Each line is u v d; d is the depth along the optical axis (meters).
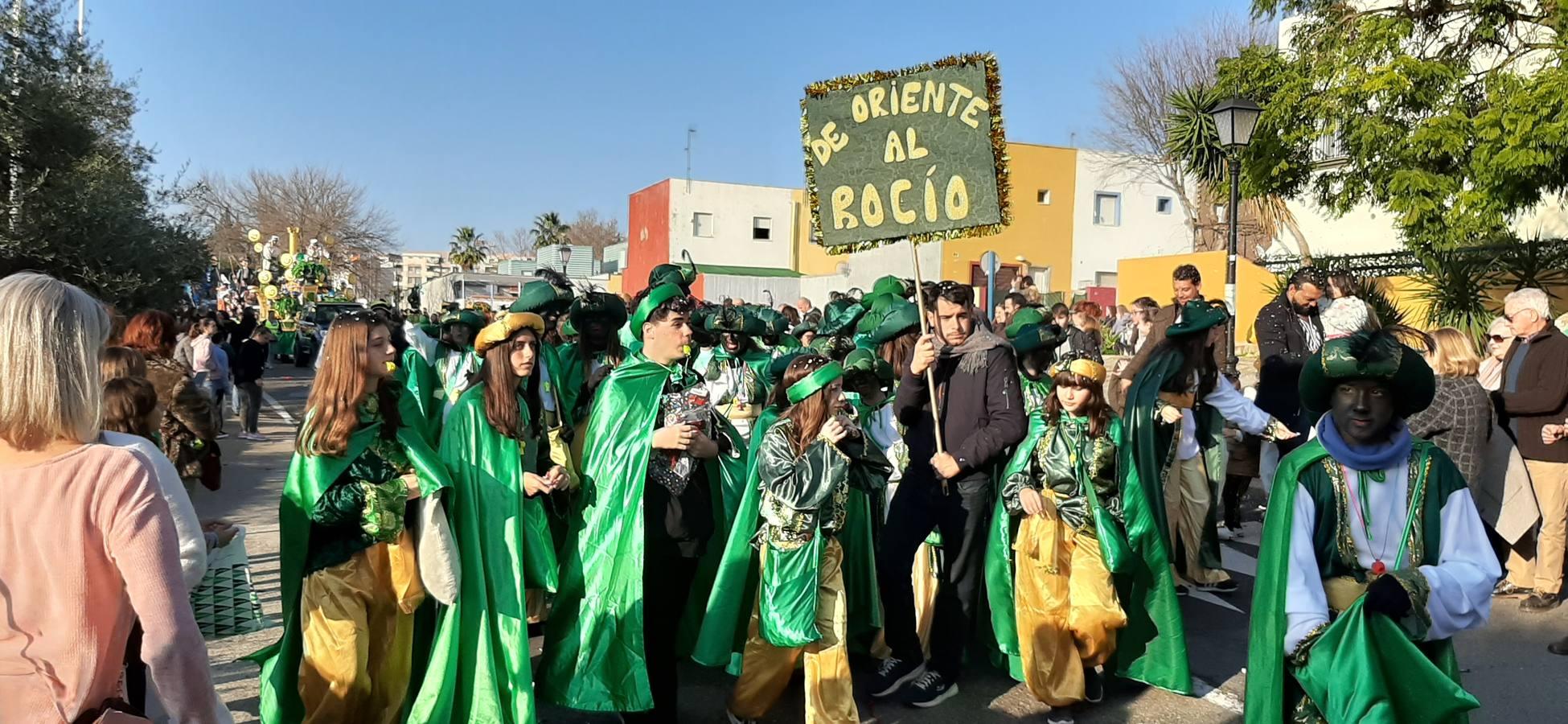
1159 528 4.82
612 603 4.23
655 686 4.30
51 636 2.04
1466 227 12.31
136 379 3.73
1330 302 8.27
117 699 2.14
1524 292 6.27
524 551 4.23
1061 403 4.60
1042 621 4.46
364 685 3.79
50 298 2.10
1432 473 2.90
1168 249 38.72
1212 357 5.38
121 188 17.39
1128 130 35.38
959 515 4.63
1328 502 2.93
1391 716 2.65
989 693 4.93
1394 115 13.43
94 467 2.08
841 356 6.50
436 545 3.82
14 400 2.04
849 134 4.90
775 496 4.00
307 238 56.84
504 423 4.10
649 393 4.34
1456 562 2.82
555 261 59.69
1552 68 12.09
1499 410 6.36
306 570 3.75
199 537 2.85
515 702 3.96
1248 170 15.23
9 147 15.78
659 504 4.29
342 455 3.72
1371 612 2.72
